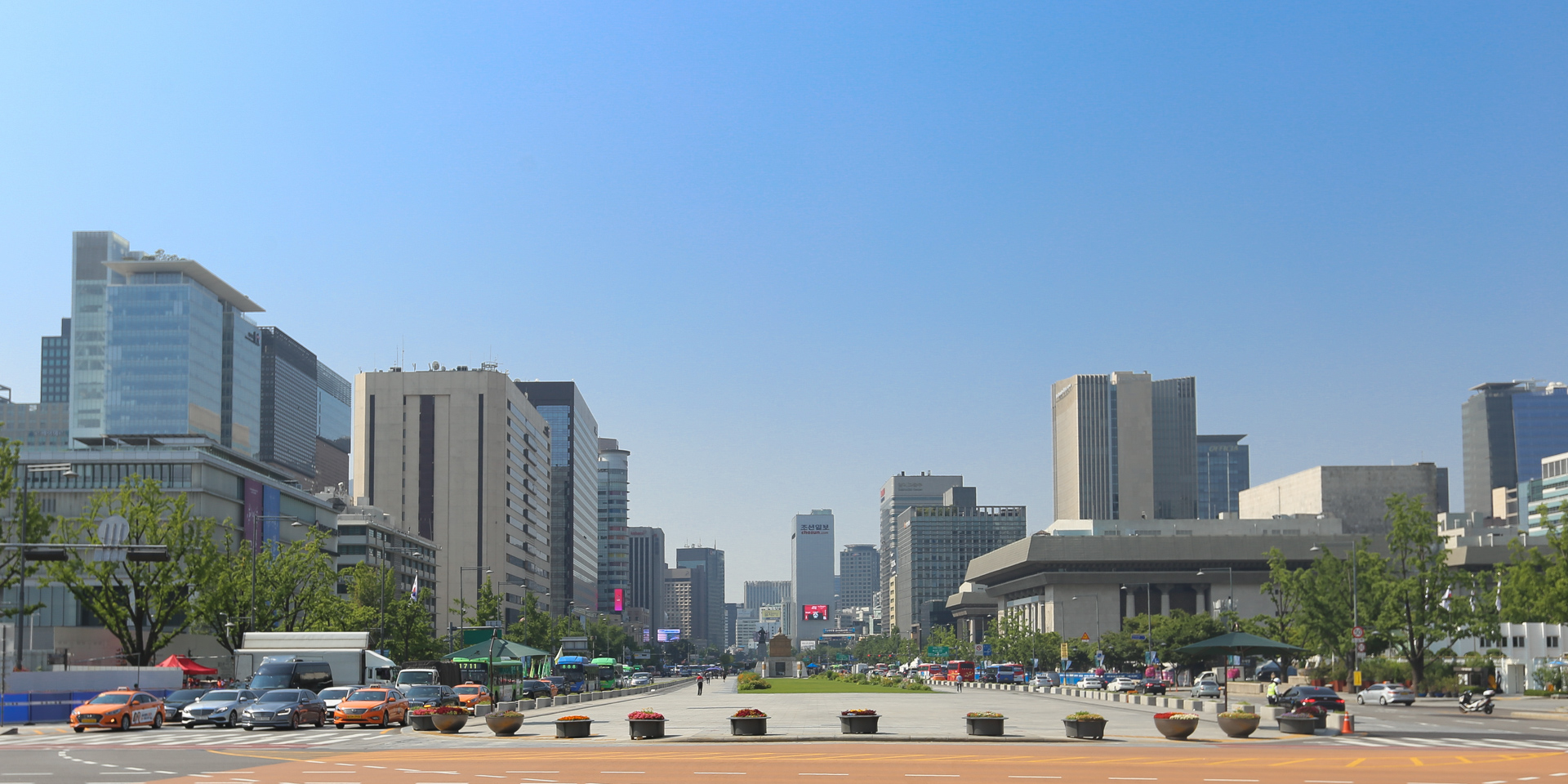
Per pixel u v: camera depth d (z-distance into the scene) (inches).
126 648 3440.0
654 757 1528.1
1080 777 1268.5
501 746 1764.3
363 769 1358.3
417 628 5073.8
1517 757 1536.7
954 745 1788.9
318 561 4033.0
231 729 2234.3
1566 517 3400.6
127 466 4542.3
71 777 1282.0
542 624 7421.3
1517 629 5551.2
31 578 4197.8
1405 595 4114.2
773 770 1336.1
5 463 3107.8
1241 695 4360.2
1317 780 1234.0
